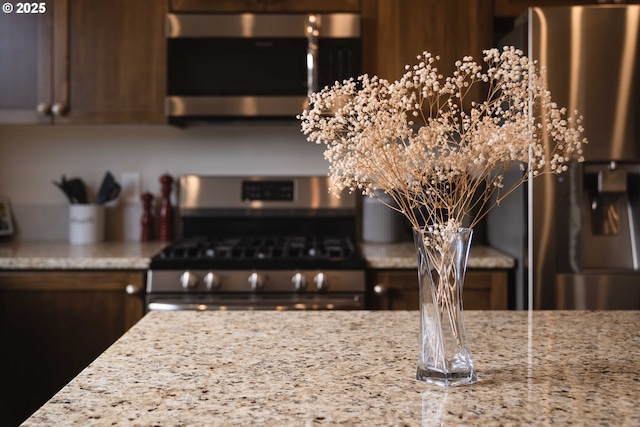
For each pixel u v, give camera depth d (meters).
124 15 2.59
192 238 2.89
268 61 2.58
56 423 0.77
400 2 2.57
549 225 2.21
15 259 2.27
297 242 2.64
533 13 2.20
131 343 1.16
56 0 2.59
